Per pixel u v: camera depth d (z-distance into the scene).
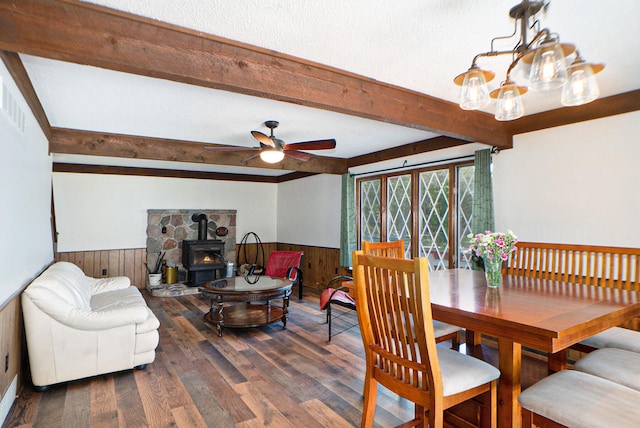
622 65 2.29
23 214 2.59
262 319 4.16
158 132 4.00
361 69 2.33
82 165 6.17
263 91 2.05
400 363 1.66
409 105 2.74
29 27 1.52
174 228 6.98
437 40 1.95
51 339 2.62
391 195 5.11
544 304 1.81
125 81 2.51
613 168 2.86
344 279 5.59
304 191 7.20
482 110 3.21
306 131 3.97
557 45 1.32
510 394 1.80
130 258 6.61
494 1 1.58
